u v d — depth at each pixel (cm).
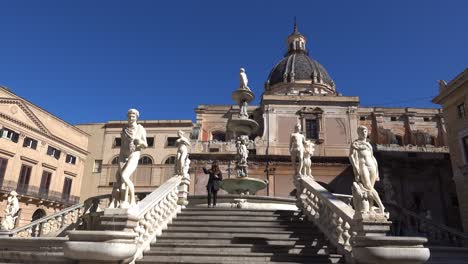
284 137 3694
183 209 1230
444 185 3506
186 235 990
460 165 2711
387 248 717
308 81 4391
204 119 4181
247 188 1664
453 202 3478
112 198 808
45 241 976
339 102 3784
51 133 4006
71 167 4256
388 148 3731
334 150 3638
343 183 3444
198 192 3472
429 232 1584
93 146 4534
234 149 3728
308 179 1220
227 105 4184
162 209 1041
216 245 905
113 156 4438
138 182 4178
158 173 4184
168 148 4253
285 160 3491
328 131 3709
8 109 3562
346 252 838
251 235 1002
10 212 1692
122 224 755
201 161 3550
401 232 1602
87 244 688
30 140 3778
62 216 1576
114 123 4547
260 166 3497
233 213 1170
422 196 3472
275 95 3812
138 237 849
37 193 3759
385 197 3350
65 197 4106
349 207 905
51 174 3991
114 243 694
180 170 1292
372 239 732
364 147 841
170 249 901
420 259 713
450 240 1541
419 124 4112
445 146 3806
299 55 4738
